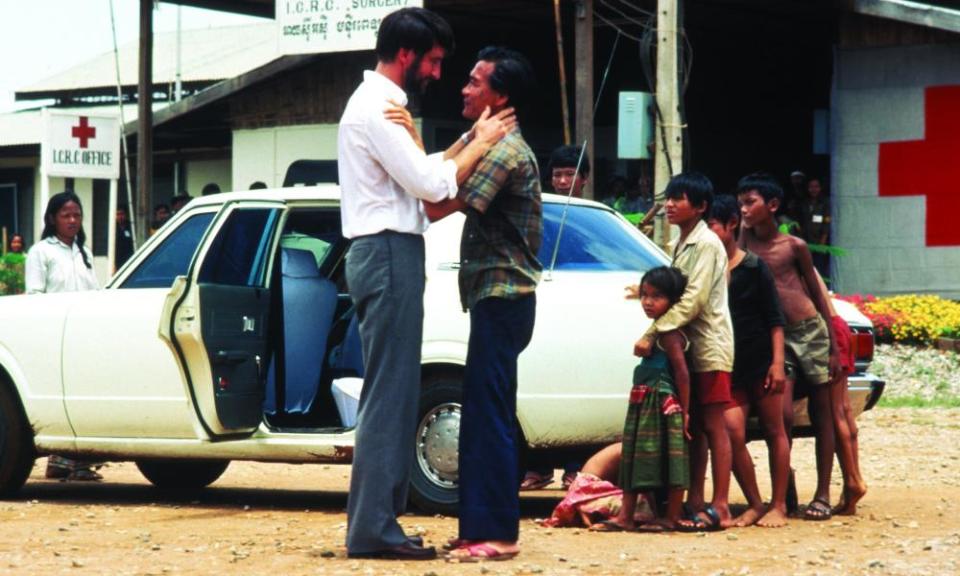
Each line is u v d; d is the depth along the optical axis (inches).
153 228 1198.3
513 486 333.4
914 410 751.7
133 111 1825.8
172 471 500.4
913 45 1039.0
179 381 432.5
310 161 919.0
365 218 328.5
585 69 820.0
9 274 1268.5
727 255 409.7
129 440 443.5
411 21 330.0
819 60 1289.4
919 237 1041.5
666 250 661.9
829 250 1023.6
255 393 425.4
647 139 686.5
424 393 410.6
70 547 359.9
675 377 381.7
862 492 430.6
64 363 449.7
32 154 1620.3
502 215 330.0
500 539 332.8
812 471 560.7
